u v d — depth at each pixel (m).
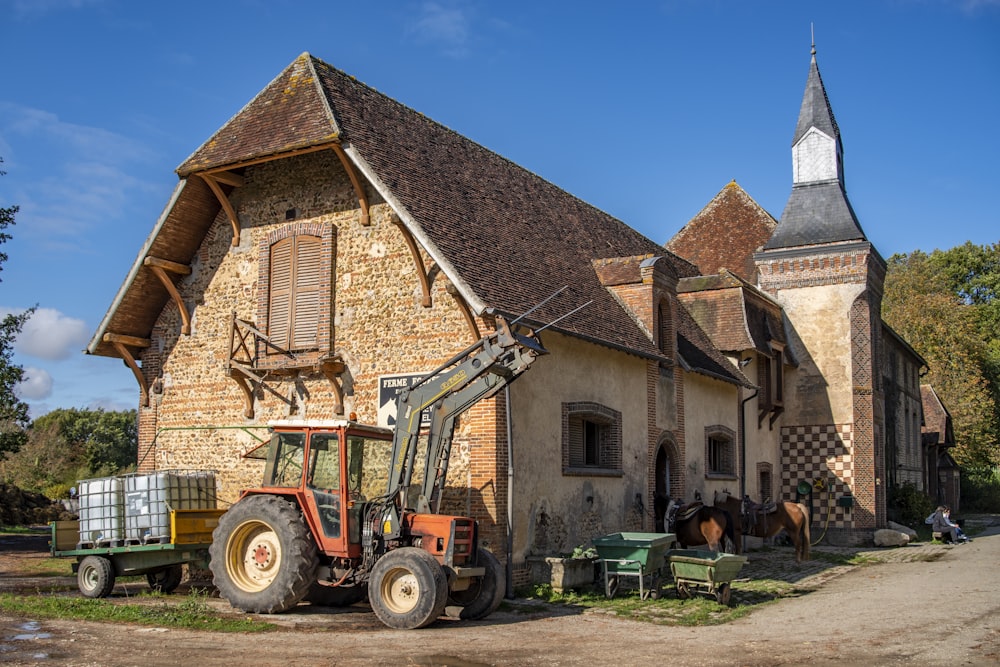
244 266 18.92
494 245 17.94
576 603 14.55
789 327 31.14
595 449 19.55
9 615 12.17
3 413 27.47
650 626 12.48
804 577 19.67
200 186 18.69
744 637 11.51
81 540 15.16
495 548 15.24
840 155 32.50
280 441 13.96
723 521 18.34
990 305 68.94
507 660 9.81
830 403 30.23
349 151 16.67
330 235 17.88
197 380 19.16
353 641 10.81
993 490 58.12
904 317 57.53
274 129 17.70
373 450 14.24
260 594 12.92
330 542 13.10
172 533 14.58
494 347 13.29
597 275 22.03
